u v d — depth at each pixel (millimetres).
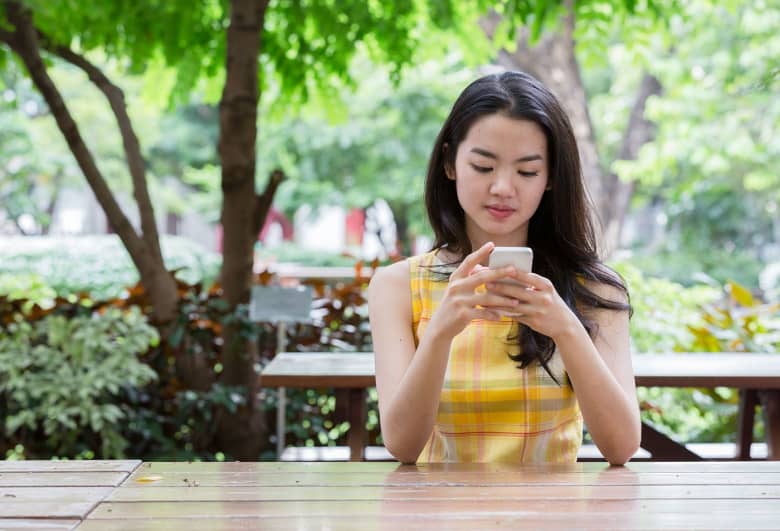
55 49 4395
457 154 1762
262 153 13469
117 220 4254
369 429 4492
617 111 11531
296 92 5203
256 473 1563
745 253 14531
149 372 4000
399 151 12766
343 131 12750
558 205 1807
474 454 1795
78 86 13305
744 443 3609
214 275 10812
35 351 3971
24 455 3980
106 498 1397
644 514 1307
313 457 3900
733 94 9727
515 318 1592
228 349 4191
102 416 3939
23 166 13539
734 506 1351
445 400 1794
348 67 5078
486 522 1264
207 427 4230
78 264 9945
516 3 4500
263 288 4027
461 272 1581
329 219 23219
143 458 4109
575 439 1841
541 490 1438
